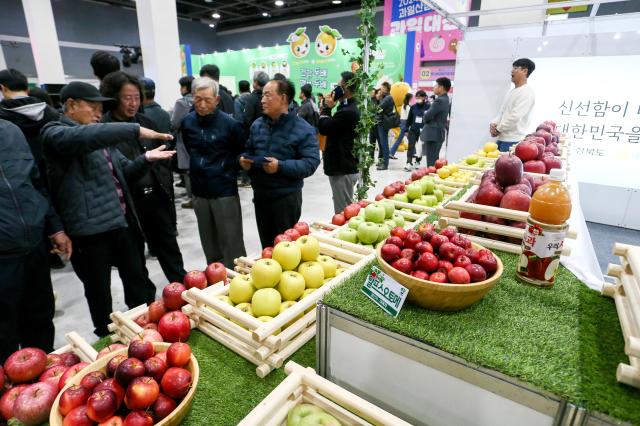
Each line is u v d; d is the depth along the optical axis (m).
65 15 13.42
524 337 0.79
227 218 2.59
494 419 0.72
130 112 2.21
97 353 1.05
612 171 4.18
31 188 1.62
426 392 0.80
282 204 2.48
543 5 3.54
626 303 0.84
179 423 0.83
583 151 4.29
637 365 0.63
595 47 4.05
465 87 4.91
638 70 3.85
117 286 2.95
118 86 2.12
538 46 4.36
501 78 4.67
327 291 0.97
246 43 17.52
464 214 1.32
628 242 3.86
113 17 14.56
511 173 1.29
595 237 3.98
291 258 1.26
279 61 11.90
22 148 1.61
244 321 1.06
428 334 0.78
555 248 0.96
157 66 5.59
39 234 1.64
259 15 15.88
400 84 8.38
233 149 2.55
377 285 0.91
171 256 2.69
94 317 2.09
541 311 0.89
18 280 1.61
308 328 1.16
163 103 5.76
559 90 4.27
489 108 4.84
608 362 0.71
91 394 0.80
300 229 1.64
